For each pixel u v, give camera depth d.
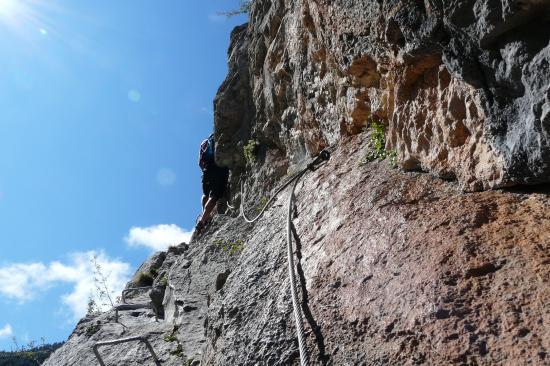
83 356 7.09
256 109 9.55
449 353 2.20
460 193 3.25
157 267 11.95
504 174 2.87
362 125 5.43
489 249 2.59
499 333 2.14
